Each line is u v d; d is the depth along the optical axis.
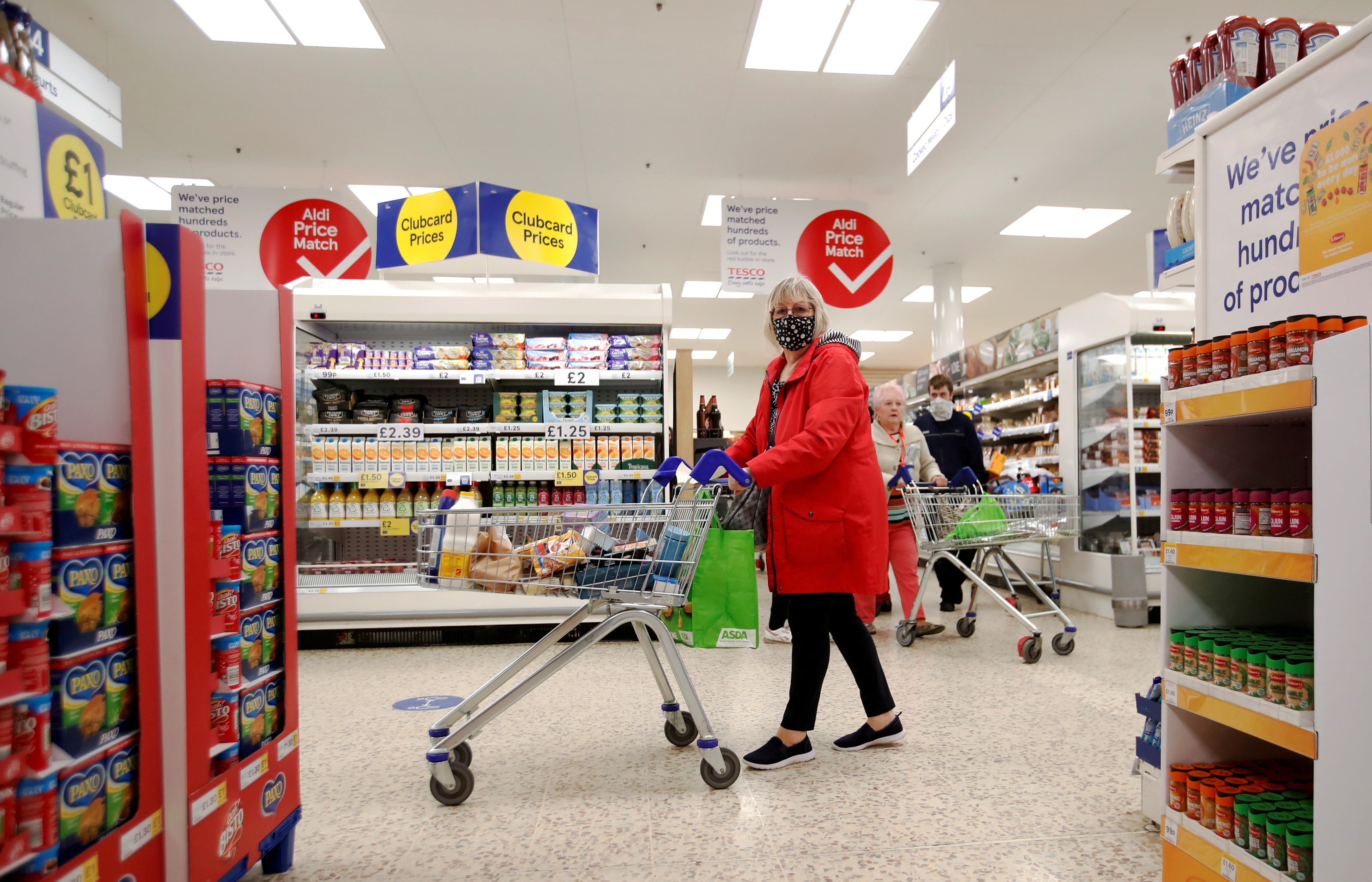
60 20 4.50
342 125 5.82
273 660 1.60
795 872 1.59
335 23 4.59
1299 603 1.64
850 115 5.77
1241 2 4.44
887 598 4.90
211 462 1.49
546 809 1.91
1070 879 1.55
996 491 5.55
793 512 2.07
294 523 1.68
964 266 9.70
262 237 5.94
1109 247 8.93
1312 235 1.45
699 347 15.46
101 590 1.14
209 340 1.61
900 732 2.32
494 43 4.79
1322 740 1.12
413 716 2.74
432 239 4.27
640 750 2.32
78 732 1.08
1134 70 5.16
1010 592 4.42
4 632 0.98
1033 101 5.57
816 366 2.10
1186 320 4.60
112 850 1.13
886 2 4.46
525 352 4.34
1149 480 4.76
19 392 1.02
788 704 2.36
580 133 6.01
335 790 2.06
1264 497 1.32
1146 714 1.82
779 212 6.68
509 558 1.98
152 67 5.01
